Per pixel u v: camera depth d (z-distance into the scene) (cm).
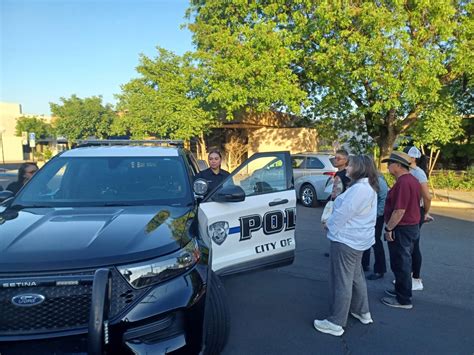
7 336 203
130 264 218
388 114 1405
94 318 195
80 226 253
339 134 1673
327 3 1116
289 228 433
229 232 373
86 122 2747
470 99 1462
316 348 327
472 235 753
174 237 252
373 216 345
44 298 205
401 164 402
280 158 435
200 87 1412
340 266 347
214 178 552
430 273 524
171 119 1501
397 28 1055
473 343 338
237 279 498
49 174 362
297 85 1346
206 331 278
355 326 369
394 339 344
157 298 221
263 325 368
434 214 1009
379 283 489
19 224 259
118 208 310
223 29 1412
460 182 1480
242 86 1277
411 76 1058
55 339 204
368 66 1108
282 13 1294
